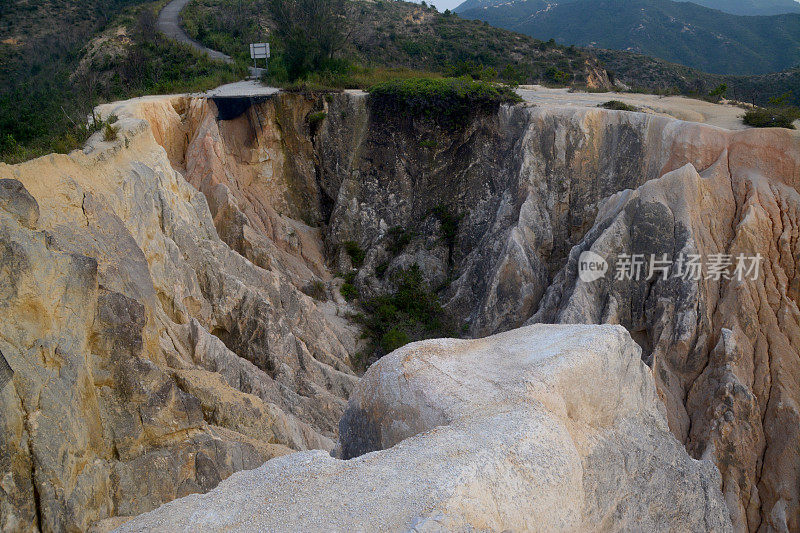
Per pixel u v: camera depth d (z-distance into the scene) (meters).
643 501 11.81
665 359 21.58
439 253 30.89
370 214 32.72
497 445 9.21
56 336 10.46
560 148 28.45
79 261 11.23
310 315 23.95
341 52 45.53
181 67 42.22
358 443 12.54
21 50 64.50
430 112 31.44
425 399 10.98
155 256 17.55
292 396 18.81
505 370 11.62
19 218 10.81
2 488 8.70
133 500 11.55
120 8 76.62
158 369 12.46
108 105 27.81
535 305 25.94
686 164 23.45
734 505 18.44
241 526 8.27
